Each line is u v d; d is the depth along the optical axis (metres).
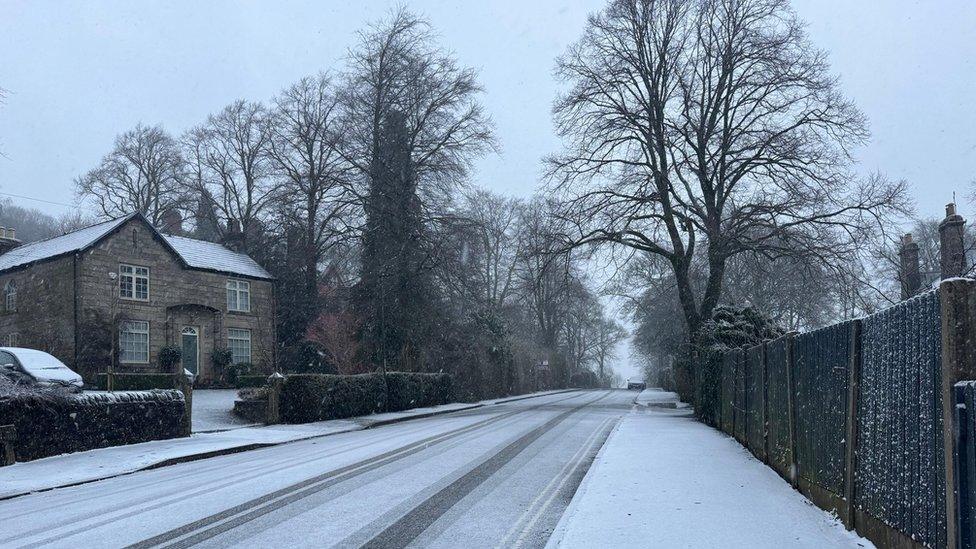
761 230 29.22
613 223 29.17
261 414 25.03
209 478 12.40
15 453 14.73
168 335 36.62
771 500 9.23
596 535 7.32
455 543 7.43
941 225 24.12
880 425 6.69
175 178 55.44
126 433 17.80
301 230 47.03
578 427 22.30
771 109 27.92
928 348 5.52
